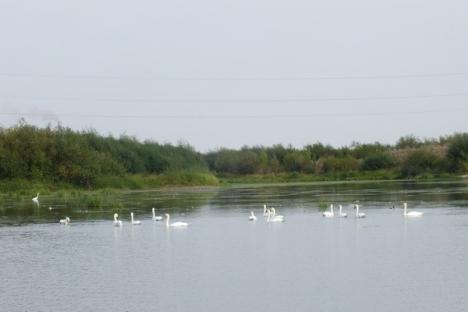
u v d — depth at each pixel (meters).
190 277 46.66
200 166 185.25
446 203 90.31
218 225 74.50
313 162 199.62
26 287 44.97
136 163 165.62
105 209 96.50
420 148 186.25
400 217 76.31
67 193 129.12
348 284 43.31
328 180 188.25
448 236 60.66
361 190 125.31
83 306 40.00
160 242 62.50
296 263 50.47
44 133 146.50
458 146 172.38
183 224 73.81
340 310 37.78
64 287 44.75
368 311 37.47
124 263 52.28
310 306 38.69
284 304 39.22
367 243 58.38
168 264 51.47
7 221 82.44
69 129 153.25
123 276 47.59
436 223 69.69
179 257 54.34
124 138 171.75
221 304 39.62
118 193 136.38
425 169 176.38
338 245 57.91
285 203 99.69
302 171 197.75
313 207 91.88
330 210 84.81
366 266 48.47
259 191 136.25
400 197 102.56
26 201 115.81
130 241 63.50
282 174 196.50
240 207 95.19
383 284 43.06
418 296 40.06
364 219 75.69
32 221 82.00
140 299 41.19
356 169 192.62
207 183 170.50
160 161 171.88
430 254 52.19
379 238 60.97
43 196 129.50
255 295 41.31
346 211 84.81
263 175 197.62
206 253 55.91
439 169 175.50
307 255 53.59
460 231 63.44
